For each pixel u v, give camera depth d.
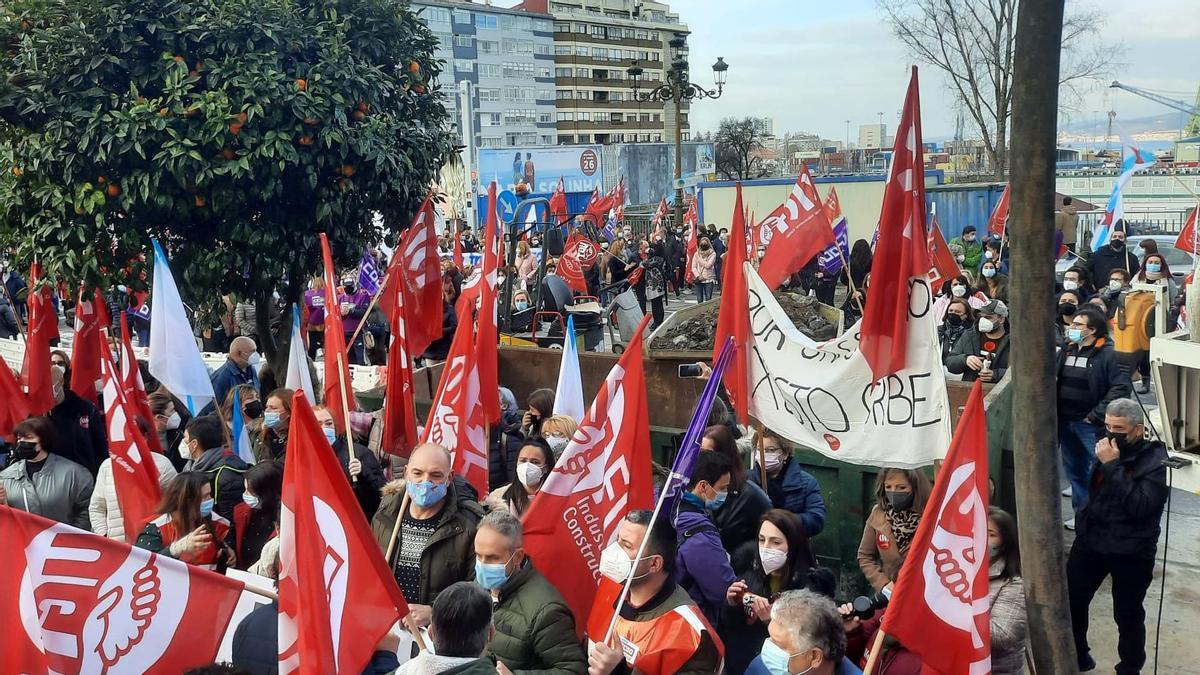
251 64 6.66
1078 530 5.82
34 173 6.73
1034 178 3.84
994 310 8.98
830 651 3.68
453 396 6.08
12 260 7.38
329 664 3.75
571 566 4.93
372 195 7.43
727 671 4.84
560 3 115.56
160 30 6.65
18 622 3.83
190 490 5.36
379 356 14.32
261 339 8.61
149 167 6.64
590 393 9.98
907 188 5.01
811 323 9.88
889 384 5.20
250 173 6.58
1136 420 5.53
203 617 4.07
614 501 4.98
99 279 7.07
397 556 5.02
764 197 29.25
